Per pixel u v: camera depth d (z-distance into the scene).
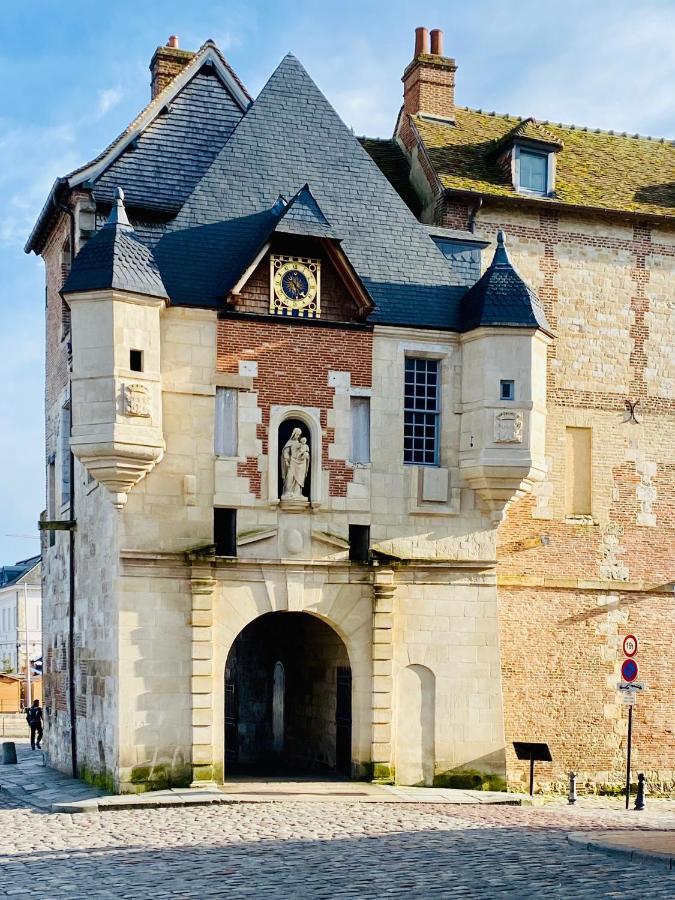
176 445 22.17
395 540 23.39
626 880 13.29
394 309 23.92
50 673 29.08
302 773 24.72
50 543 29.48
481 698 23.48
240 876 13.90
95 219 25.41
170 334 22.33
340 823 18.16
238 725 28.56
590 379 27.14
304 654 26.59
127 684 21.44
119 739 21.30
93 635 23.62
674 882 13.12
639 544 27.11
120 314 21.42
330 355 23.36
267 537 22.56
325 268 23.47
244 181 23.89
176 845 16.17
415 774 23.08
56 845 16.39
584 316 27.23
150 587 21.78
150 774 21.44
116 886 13.48
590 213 27.34
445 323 24.14
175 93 26.33
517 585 26.03
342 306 23.55
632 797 25.84
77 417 21.44
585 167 29.06
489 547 23.92
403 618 23.36
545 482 26.52
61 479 27.62
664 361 27.78
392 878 13.63
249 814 19.19
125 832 17.44
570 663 26.22
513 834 17.25
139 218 25.45
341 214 24.42
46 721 29.52
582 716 26.17
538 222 27.12
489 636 23.67
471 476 23.69
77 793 21.94
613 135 31.14
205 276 22.77
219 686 22.02
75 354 21.58
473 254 25.27
